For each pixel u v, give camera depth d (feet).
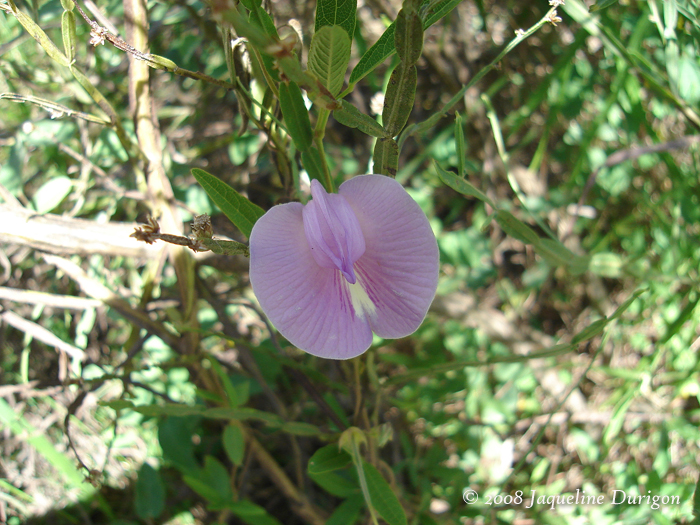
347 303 0.34
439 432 0.79
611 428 0.71
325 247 0.33
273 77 0.37
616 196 0.88
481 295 0.93
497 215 0.50
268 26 0.35
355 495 0.59
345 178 0.82
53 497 0.74
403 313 0.34
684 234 0.81
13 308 0.74
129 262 0.77
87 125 0.71
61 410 0.74
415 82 0.32
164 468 0.77
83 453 0.74
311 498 0.72
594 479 0.77
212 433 0.81
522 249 0.93
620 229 0.88
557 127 0.88
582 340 0.47
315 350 0.33
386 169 0.37
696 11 0.62
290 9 0.78
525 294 0.88
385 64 0.82
